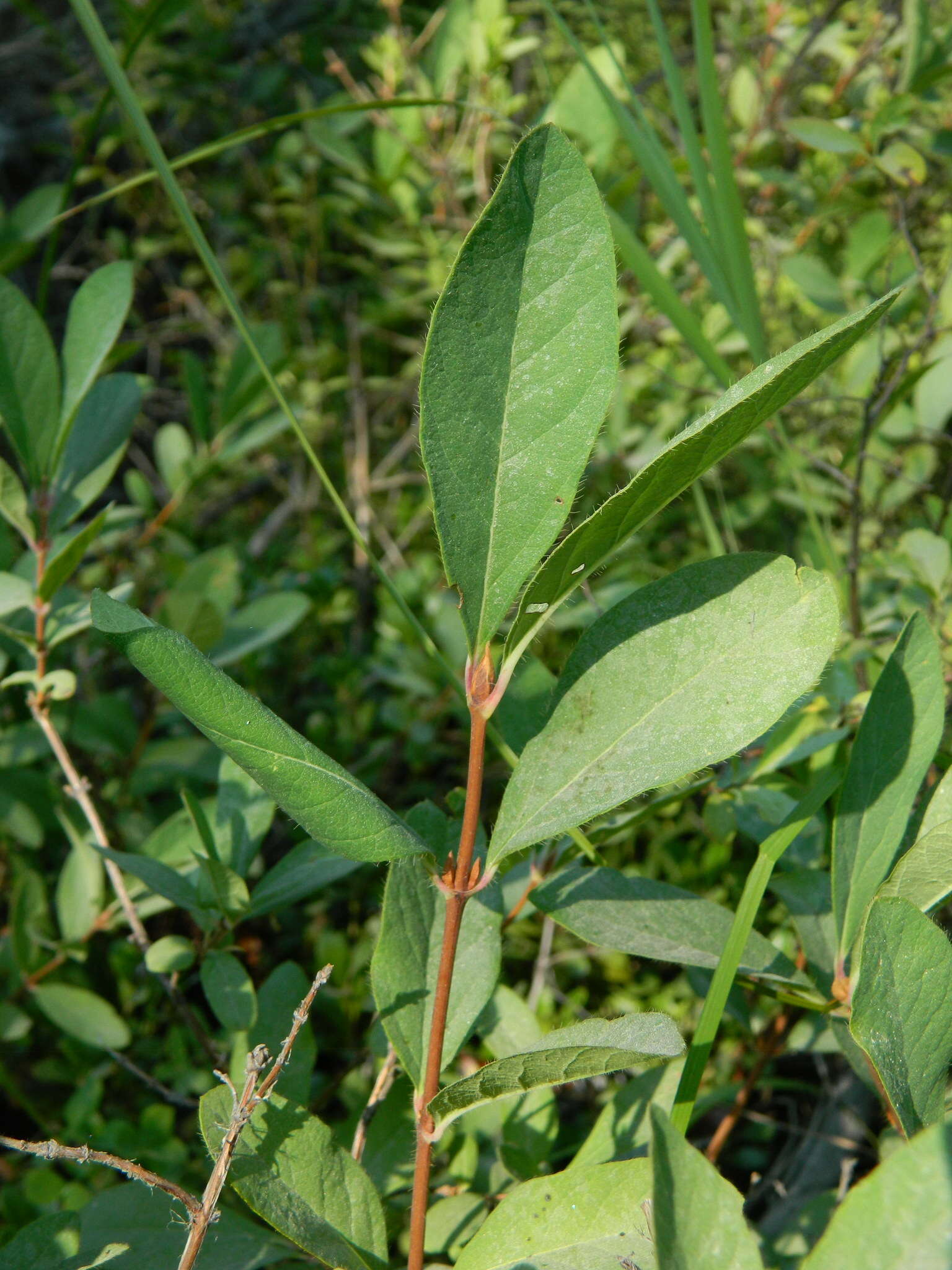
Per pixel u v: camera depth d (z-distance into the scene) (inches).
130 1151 12.7
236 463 26.3
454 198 24.5
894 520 19.1
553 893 9.3
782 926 14.0
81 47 33.6
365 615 23.5
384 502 26.4
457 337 7.2
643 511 6.9
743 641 7.5
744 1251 6.4
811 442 19.7
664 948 9.1
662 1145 6.4
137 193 29.8
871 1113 13.2
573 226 7.1
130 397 13.5
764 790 11.0
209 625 14.7
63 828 15.7
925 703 8.8
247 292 29.5
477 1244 7.8
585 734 7.6
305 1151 8.2
